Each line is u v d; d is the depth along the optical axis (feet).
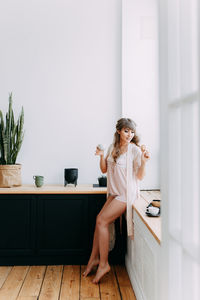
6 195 9.40
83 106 11.16
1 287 7.87
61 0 11.19
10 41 11.09
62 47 11.19
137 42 10.81
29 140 11.03
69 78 11.17
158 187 10.89
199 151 3.08
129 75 10.79
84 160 11.12
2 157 10.16
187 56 3.55
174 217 4.04
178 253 4.04
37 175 11.02
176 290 4.01
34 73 11.11
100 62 11.18
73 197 9.48
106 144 11.16
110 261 9.52
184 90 3.55
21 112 10.56
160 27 4.49
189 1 3.53
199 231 3.29
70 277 8.56
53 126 11.10
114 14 11.16
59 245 9.50
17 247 9.45
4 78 11.05
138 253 7.47
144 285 6.73
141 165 8.23
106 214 8.39
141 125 10.77
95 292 7.64
